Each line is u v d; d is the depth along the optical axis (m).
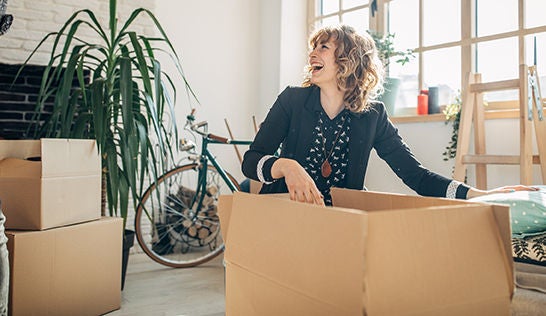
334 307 0.56
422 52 3.40
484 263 0.62
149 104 2.37
